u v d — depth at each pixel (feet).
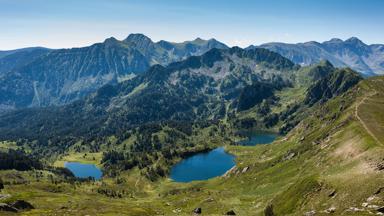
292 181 559.38
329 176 375.04
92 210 521.65
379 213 252.21
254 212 454.40
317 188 357.82
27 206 492.54
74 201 641.40
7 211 448.24
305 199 359.25
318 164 548.72
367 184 304.30
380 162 347.97
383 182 294.05
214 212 507.30
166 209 586.45
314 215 293.43
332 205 307.99
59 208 535.60
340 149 524.93
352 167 395.75
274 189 566.77
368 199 282.56
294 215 327.88
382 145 422.82
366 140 467.11
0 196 609.01
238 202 556.51
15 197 615.16
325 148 598.75
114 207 565.12
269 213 378.94
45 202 609.42
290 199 387.96
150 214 518.37
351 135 547.08
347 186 323.98
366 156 403.54
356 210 271.90
